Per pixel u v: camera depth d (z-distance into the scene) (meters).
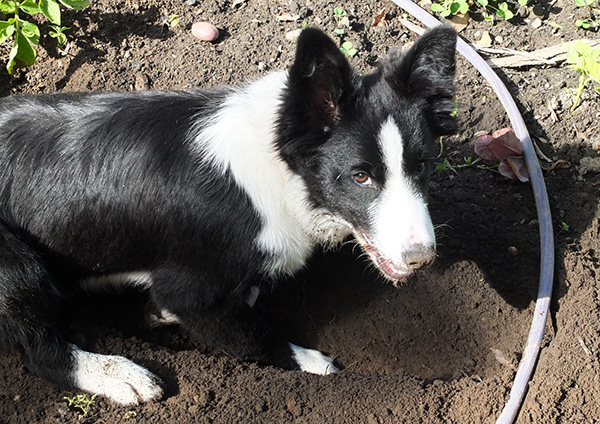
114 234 1.16
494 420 1.12
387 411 1.13
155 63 1.47
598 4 1.52
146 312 1.27
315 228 1.18
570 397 1.12
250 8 1.53
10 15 1.46
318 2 1.53
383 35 1.51
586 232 1.29
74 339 1.21
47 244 1.16
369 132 1.07
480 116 1.43
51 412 1.14
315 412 1.13
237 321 1.21
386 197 1.08
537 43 1.50
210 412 1.13
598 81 1.35
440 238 1.32
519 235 1.33
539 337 1.19
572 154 1.38
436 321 1.28
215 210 1.13
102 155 1.13
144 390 1.15
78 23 1.48
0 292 1.13
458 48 1.48
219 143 1.14
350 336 1.29
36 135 1.14
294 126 1.08
